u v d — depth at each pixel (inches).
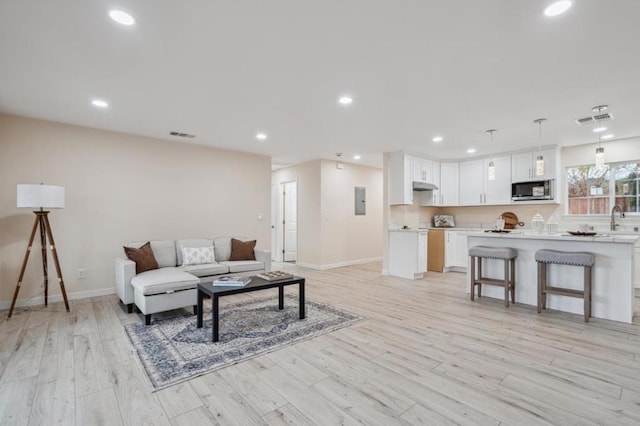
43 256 147.9
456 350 105.0
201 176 212.5
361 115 151.8
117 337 115.6
